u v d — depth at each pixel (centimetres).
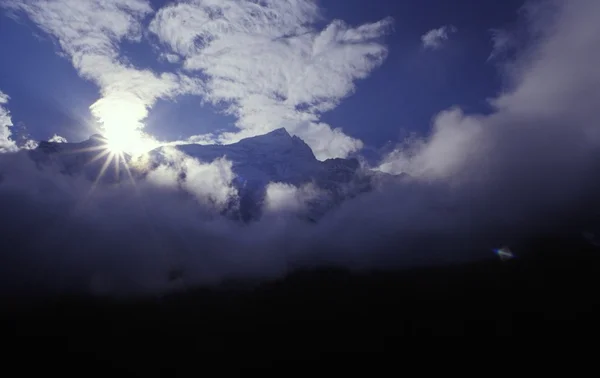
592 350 8125
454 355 8631
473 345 8862
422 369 8325
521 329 9131
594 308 9419
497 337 8994
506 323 9406
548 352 8294
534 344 8600
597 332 8619
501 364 8200
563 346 8394
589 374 7525
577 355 8075
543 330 8981
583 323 8994
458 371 8169
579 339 8512
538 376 7725
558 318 9300
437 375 8138
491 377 7894
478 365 8262
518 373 7881
